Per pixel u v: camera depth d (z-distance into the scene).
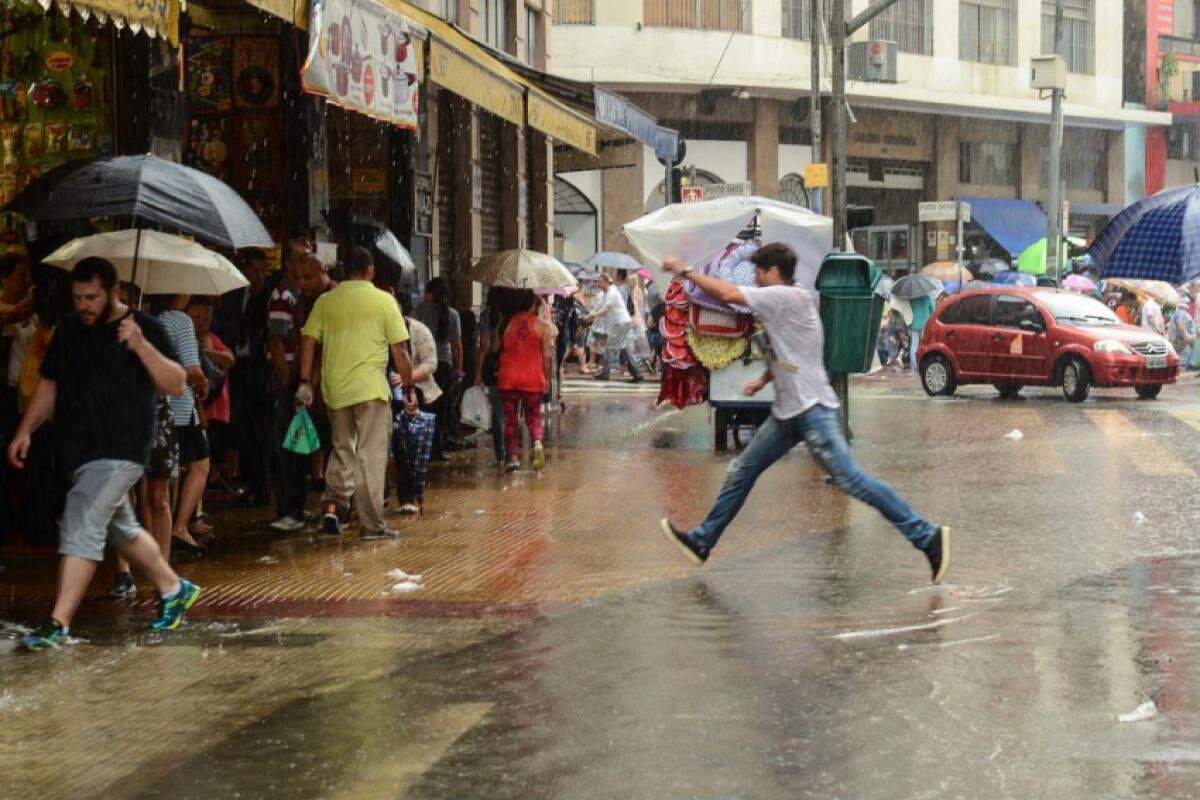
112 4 9.20
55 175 10.28
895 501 9.86
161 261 10.52
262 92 16.61
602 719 6.62
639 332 33.56
